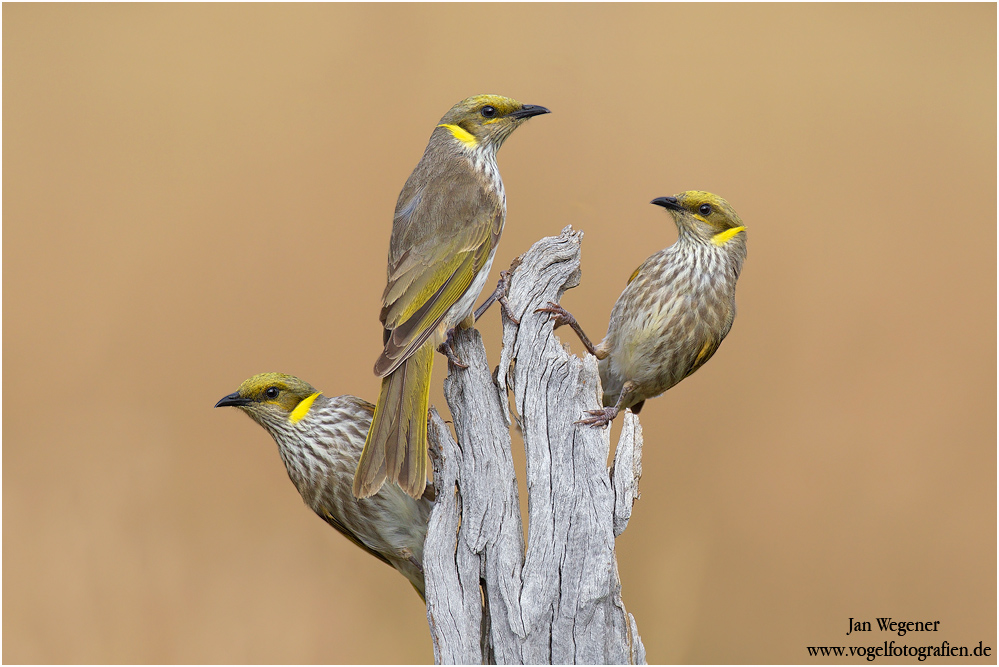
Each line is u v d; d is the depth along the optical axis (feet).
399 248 29.66
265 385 31.86
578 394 25.88
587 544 24.31
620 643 24.14
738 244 37.06
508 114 32.53
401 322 27.73
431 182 31.04
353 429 31.65
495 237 30.68
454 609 24.41
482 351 27.48
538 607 24.04
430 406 26.76
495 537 24.72
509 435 25.89
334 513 32.30
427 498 30.42
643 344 36.14
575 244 27.45
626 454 25.25
